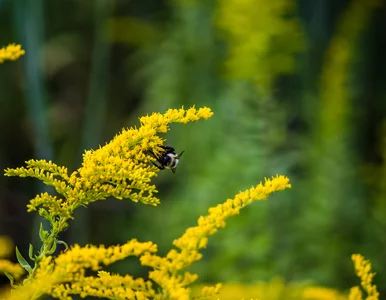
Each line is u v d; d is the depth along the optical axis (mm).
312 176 10273
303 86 12883
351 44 11289
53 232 2680
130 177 2658
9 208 15656
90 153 2705
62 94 17219
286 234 9250
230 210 2457
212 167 9836
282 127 9656
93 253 2346
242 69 9719
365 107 14453
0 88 16281
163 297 2430
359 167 10820
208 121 11078
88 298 7828
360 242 9867
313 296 4250
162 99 11891
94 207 14945
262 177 9477
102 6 14383
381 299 9602
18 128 16469
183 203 10672
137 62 14641
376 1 11406
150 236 11680
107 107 16609
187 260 2400
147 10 16484
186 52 11922
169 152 3822
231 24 9953
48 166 2705
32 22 12023
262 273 8773
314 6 14305
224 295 4906
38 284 2383
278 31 9922
